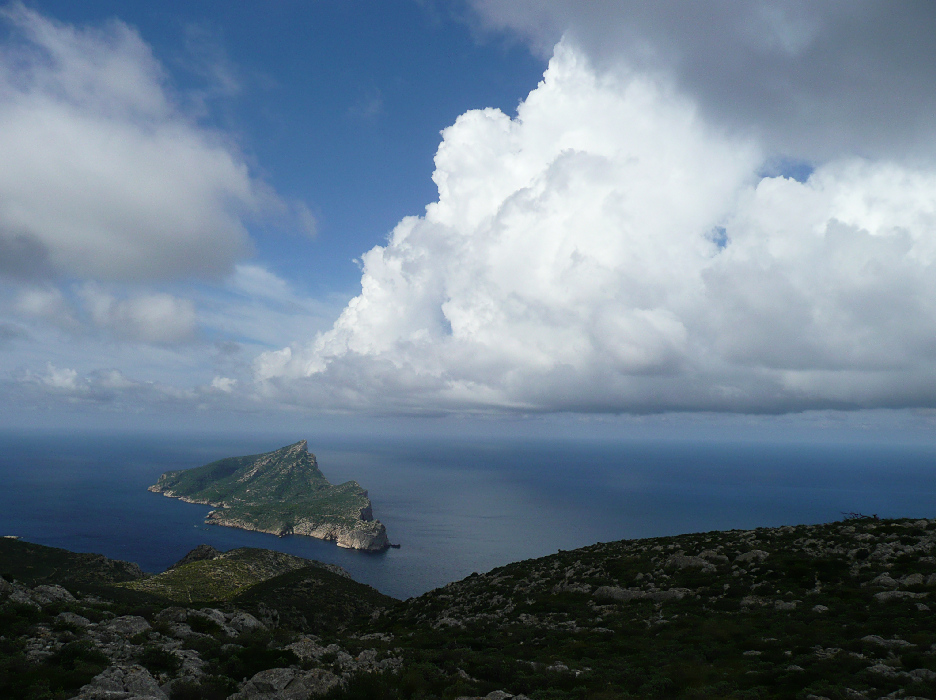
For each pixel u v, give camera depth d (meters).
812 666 24.73
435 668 27.03
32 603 29.00
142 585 120.94
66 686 18.53
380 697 21.14
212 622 32.03
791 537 56.56
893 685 21.69
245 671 23.16
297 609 75.31
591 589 51.94
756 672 25.02
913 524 52.44
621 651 32.19
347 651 31.14
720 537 62.81
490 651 34.25
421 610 62.06
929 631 29.20
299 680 21.34
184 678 20.72
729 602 40.62
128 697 16.91
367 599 87.00
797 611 36.41
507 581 62.81
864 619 32.88
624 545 71.06
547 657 30.86
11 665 18.97
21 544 127.62
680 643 32.50
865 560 44.94
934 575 38.38
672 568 53.06
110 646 24.22
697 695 22.22
